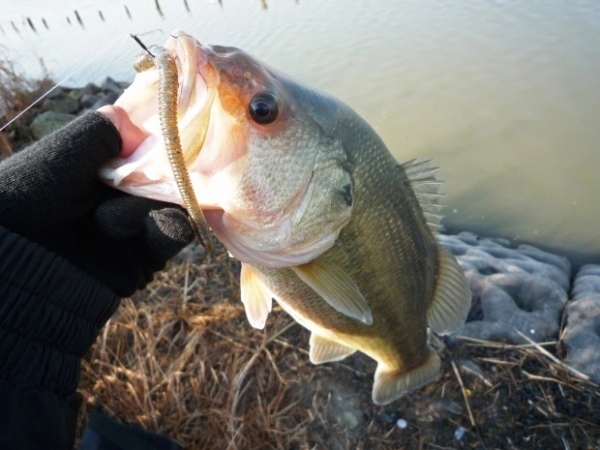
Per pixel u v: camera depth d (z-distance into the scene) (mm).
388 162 249
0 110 848
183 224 195
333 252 238
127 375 391
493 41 1064
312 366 396
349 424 362
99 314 189
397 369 321
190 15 1542
